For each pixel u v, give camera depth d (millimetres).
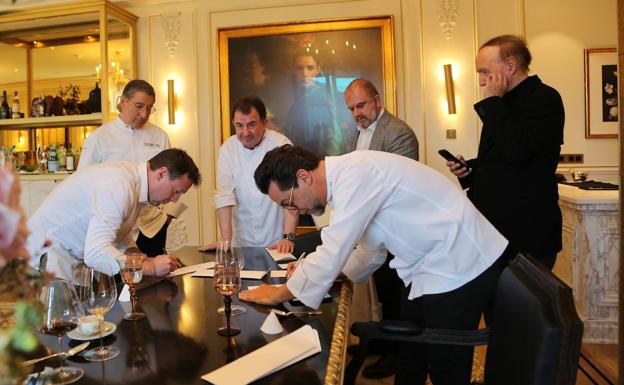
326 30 4473
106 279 1158
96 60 4652
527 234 1867
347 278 1707
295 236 2363
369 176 1404
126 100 3133
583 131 4520
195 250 2395
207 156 4746
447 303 1449
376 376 2504
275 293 1436
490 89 1962
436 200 1460
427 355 1698
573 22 4422
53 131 4836
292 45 4535
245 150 2709
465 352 1450
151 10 4781
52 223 1777
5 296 558
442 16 4355
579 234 3064
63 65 4703
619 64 1840
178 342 1141
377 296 2652
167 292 1595
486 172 2016
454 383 1458
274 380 945
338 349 1082
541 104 1840
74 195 1757
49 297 1061
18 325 543
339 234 1371
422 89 4383
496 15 4355
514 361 1021
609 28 4402
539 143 1812
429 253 1491
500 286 1235
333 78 4488
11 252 538
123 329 1235
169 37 4750
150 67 4781
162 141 3387
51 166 4504
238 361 1002
